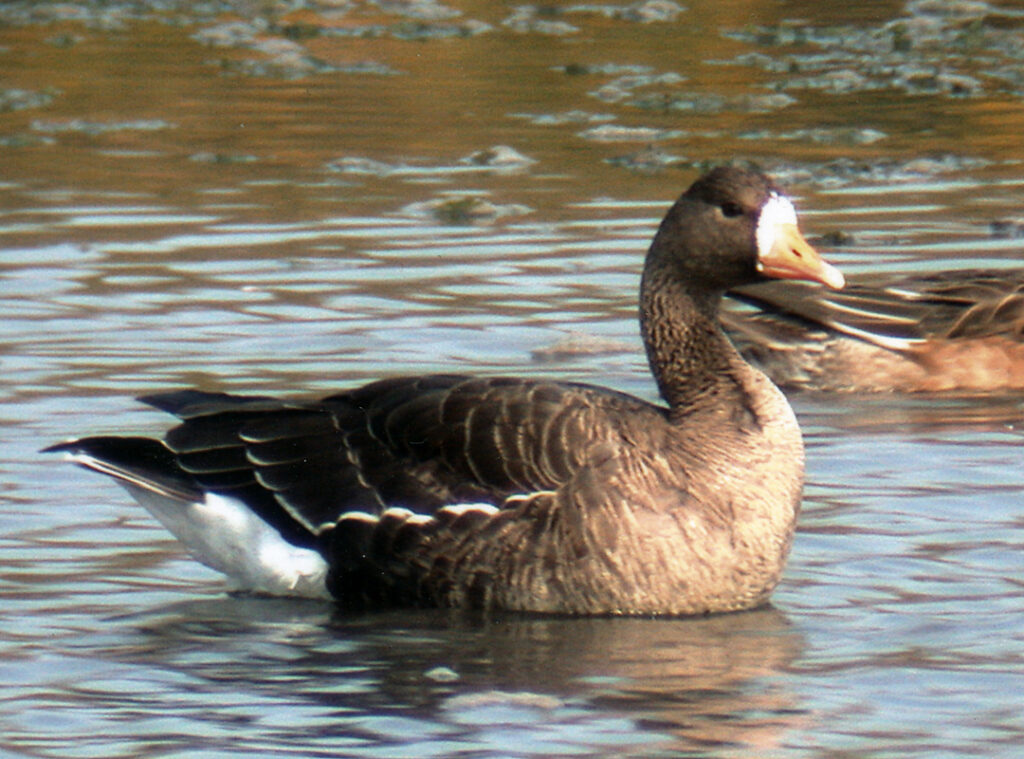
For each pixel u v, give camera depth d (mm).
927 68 28656
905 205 21266
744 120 25656
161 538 12445
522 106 26469
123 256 19125
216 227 20281
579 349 16219
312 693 9914
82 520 12633
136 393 14977
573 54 29797
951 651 10422
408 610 11391
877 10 32969
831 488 13234
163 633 10836
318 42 31016
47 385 15172
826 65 29062
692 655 10469
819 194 21891
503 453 11242
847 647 10547
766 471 11391
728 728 9383
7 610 11125
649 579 11078
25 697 9852
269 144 24203
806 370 17031
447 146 24141
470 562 11211
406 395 11742
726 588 11180
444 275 18484
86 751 9172
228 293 17828
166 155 23672
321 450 11688
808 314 16984
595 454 11141
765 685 9977
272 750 9156
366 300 17641
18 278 18266
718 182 12109
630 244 19500
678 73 28547
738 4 33531
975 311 17062
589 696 9836
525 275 18438
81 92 27250
